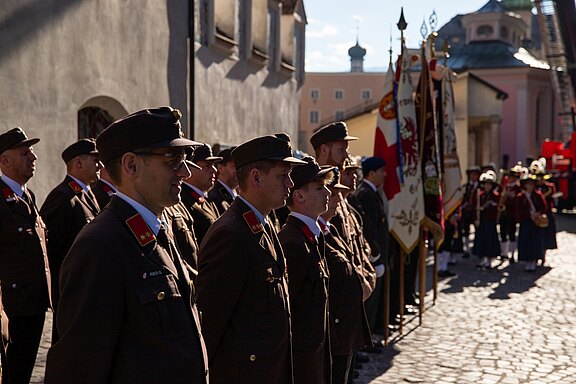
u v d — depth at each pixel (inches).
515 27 2010.3
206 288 133.3
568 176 1157.1
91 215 230.5
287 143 141.6
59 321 95.7
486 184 521.3
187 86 484.7
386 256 288.5
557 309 364.8
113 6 397.7
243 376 132.3
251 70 603.5
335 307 185.0
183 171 103.0
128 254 97.8
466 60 1855.3
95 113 414.0
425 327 319.9
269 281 135.7
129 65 415.2
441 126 386.9
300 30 741.9
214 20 514.9
